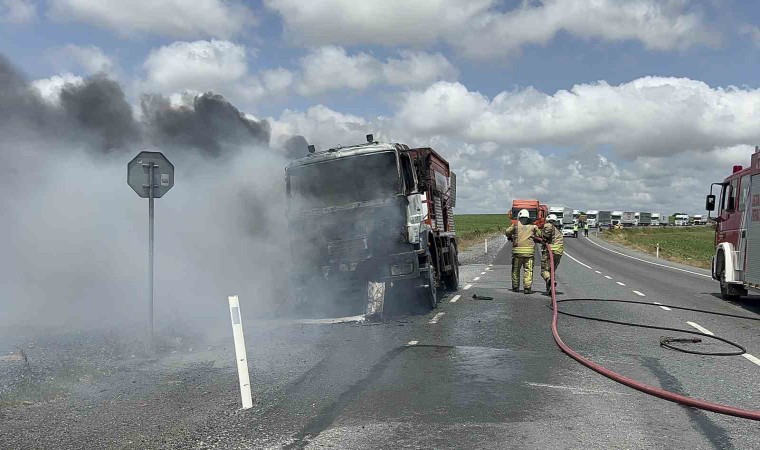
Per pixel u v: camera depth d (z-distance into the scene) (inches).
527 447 181.8
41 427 214.1
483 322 431.2
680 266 1166.3
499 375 273.9
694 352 326.0
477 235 2586.1
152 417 222.2
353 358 314.2
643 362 301.9
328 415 217.2
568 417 211.8
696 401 225.8
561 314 471.2
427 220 483.5
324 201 462.9
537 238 628.7
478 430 197.9
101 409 235.1
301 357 319.9
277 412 222.7
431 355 318.3
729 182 563.2
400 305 512.1
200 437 197.6
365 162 459.8
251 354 332.8
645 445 183.6
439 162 585.3
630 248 2078.0
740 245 531.2
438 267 535.8
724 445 183.9
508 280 775.1
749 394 242.8
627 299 578.2
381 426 203.5
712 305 542.0
